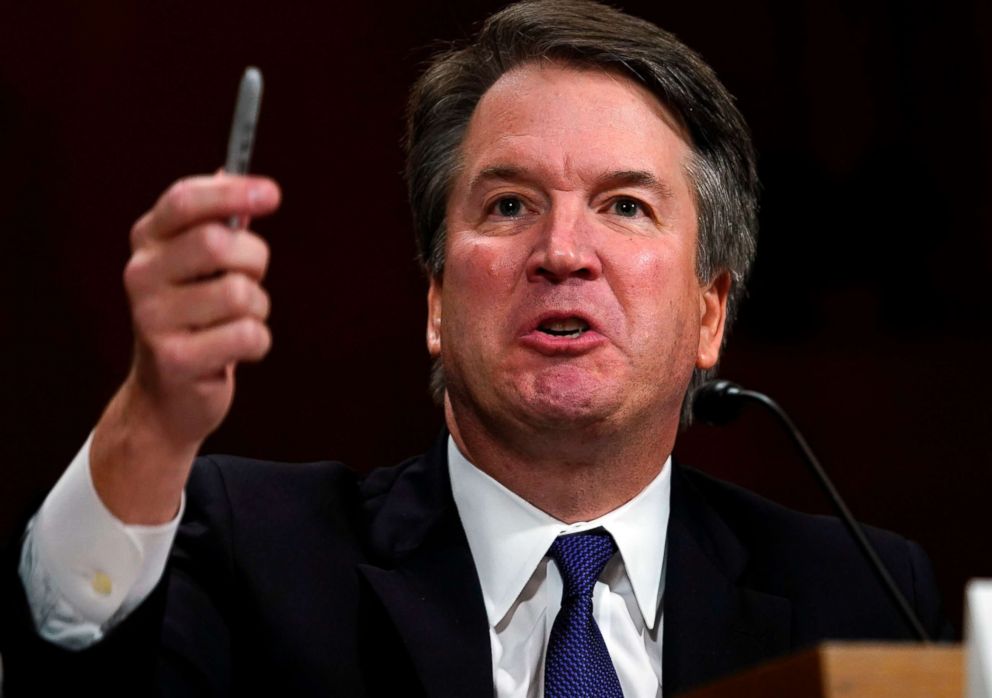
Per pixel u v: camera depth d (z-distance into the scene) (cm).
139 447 198
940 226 560
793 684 162
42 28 513
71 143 514
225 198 179
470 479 268
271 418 517
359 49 541
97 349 510
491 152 266
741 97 566
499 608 257
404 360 531
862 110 567
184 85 524
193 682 241
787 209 564
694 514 280
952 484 546
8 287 505
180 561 254
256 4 533
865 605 274
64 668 204
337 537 262
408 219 539
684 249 268
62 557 204
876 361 554
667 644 257
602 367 251
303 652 246
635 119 268
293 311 526
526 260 257
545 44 272
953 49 564
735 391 252
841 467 545
